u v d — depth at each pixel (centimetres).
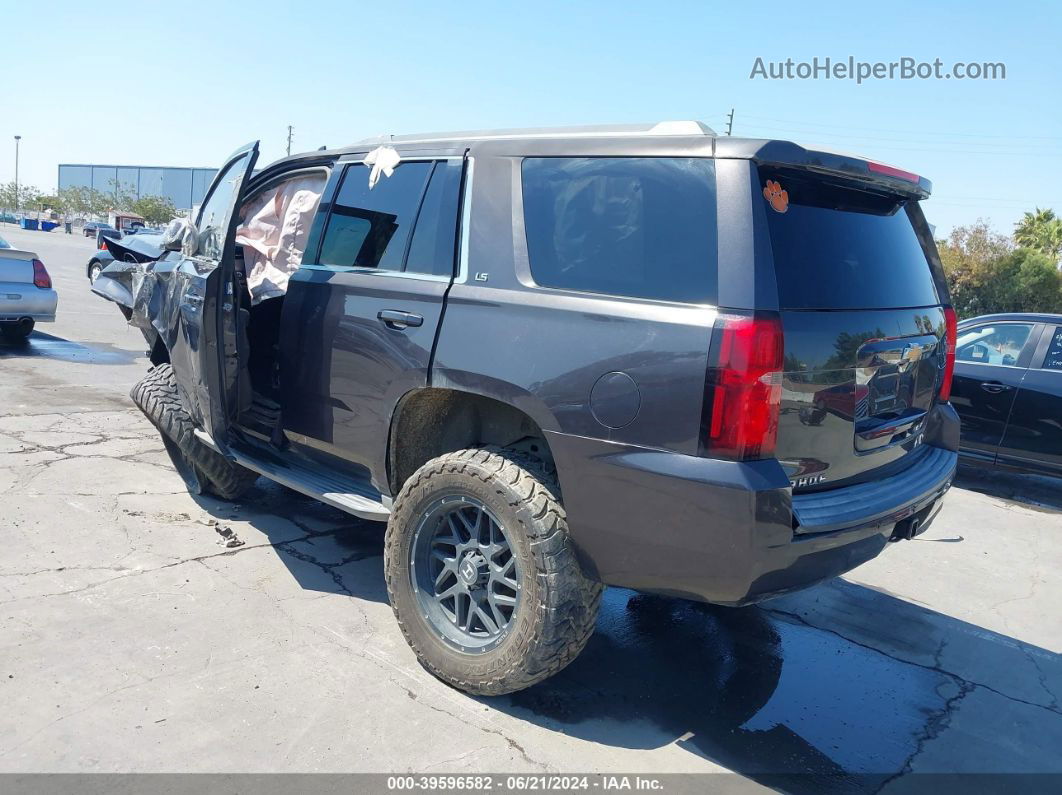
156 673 314
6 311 982
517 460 305
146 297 508
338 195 404
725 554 255
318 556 441
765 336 252
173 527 464
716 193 269
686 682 348
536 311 297
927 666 380
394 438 352
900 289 331
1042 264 3859
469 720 302
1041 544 581
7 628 337
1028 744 321
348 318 365
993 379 727
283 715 294
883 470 324
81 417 690
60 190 8031
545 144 321
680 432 259
